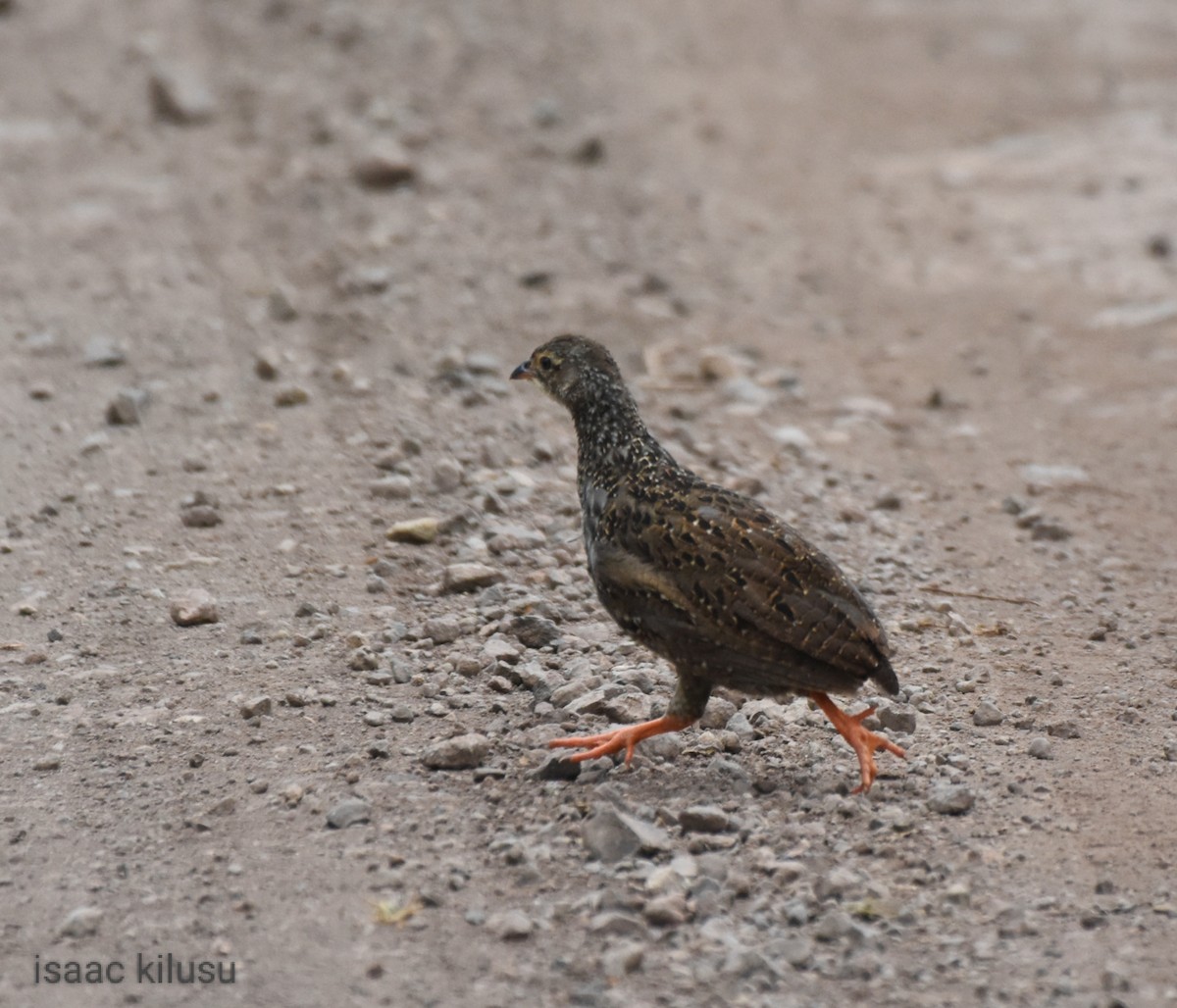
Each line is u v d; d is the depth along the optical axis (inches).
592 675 388.8
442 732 358.9
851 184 959.6
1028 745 359.6
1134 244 854.5
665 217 861.2
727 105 1103.0
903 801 332.5
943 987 269.7
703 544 329.4
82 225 770.2
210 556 457.1
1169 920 288.5
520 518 490.0
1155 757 353.4
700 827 318.3
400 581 445.7
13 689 379.2
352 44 1140.5
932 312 765.9
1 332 633.6
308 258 740.0
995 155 1025.5
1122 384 671.8
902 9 1445.6
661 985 270.2
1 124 926.4
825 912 291.9
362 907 292.0
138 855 309.9
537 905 293.3
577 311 706.8
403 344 645.3
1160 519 537.3
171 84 950.4
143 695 376.8
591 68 1152.2
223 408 570.6
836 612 321.7
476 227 802.2
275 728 360.5
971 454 594.6
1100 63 1250.6
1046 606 457.7
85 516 481.4
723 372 648.4
